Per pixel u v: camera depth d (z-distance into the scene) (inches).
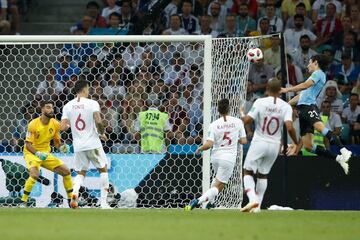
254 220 1226.6
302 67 2213.3
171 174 1743.4
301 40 2209.6
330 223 1193.4
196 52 1871.3
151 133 1766.7
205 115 1712.6
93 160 1600.6
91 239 890.7
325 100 2018.9
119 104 1812.3
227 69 1763.0
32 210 1481.3
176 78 1843.0
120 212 1425.9
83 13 2468.0
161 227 1066.7
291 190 1753.2
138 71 1839.3
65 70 1839.3
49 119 1649.9
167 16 2330.2
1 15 2333.9
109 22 2304.4
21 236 921.5
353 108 2101.4
